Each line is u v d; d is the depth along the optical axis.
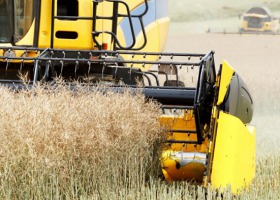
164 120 24.25
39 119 19.41
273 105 54.41
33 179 19.02
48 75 26.00
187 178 23.03
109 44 27.98
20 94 21.53
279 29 159.75
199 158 22.91
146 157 22.20
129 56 29.70
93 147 20.20
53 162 18.94
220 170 21.97
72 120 19.91
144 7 31.25
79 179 20.22
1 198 18.66
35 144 18.97
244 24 158.25
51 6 27.05
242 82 24.00
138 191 20.84
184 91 23.33
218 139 22.11
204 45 134.12
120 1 27.11
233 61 104.06
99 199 20.48
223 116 22.23
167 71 31.00
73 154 19.92
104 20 28.08
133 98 22.17
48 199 19.33
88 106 20.86
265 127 40.53
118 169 21.23
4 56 24.30
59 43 27.17
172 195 21.00
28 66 27.05
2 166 18.81
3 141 18.77
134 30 30.28
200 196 21.06
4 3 27.20
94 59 25.59
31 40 27.25
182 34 165.75
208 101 23.38
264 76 70.19
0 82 24.06
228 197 20.92
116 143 20.92
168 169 23.06
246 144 22.81
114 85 23.58
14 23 27.25
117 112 21.12
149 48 32.00
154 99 23.39
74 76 26.89
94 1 26.58
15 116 19.20
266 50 125.50
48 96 21.56
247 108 24.16
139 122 21.58
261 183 23.06
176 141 23.20
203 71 22.27
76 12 27.28
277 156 29.05
